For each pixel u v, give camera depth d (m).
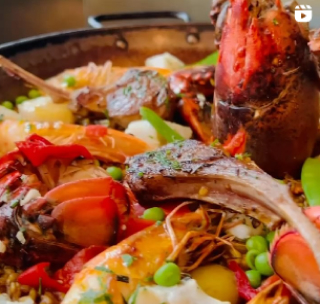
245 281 0.25
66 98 0.38
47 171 0.28
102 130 0.33
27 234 0.24
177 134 0.34
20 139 0.33
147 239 0.24
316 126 0.30
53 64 0.43
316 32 0.28
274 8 0.27
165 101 0.36
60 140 0.33
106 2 0.60
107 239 0.25
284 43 0.27
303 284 0.21
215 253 0.26
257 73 0.27
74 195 0.25
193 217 0.25
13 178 0.26
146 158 0.28
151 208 0.27
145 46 0.46
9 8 0.56
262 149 0.29
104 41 0.44
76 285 0.23
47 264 0.25
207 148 0.27
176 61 0.45
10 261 0.25
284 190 0.23
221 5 0.30
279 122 0.28
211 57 0.43
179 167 0.26
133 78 0.37
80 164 0.29
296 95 0.28
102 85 0.40
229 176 0.25
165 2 0.60
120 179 0.31
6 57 0.40
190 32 0.46
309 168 0.29
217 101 0.29
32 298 0.24
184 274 0.24
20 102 0.40
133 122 0.35
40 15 0.58
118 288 0.23
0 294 0.24
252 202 0.24
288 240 0.21
